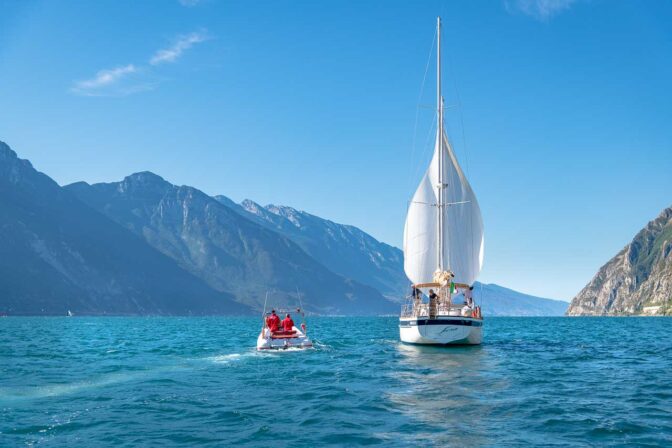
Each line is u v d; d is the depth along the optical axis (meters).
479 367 31.41
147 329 107.69
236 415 18.52
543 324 148.62
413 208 50.16
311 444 15.09
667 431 16.33
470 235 49.78
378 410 19.28
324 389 23.59
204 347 48.03
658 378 27.41
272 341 41.34
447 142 50.50
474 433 16.11
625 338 66.31
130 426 17.02
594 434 15.98
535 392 22.88
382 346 46.81
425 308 44.62
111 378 26.86
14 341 60.19
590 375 28.38
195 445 15.07
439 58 51.94
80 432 16.31
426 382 25.55
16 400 21.00
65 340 62.75
